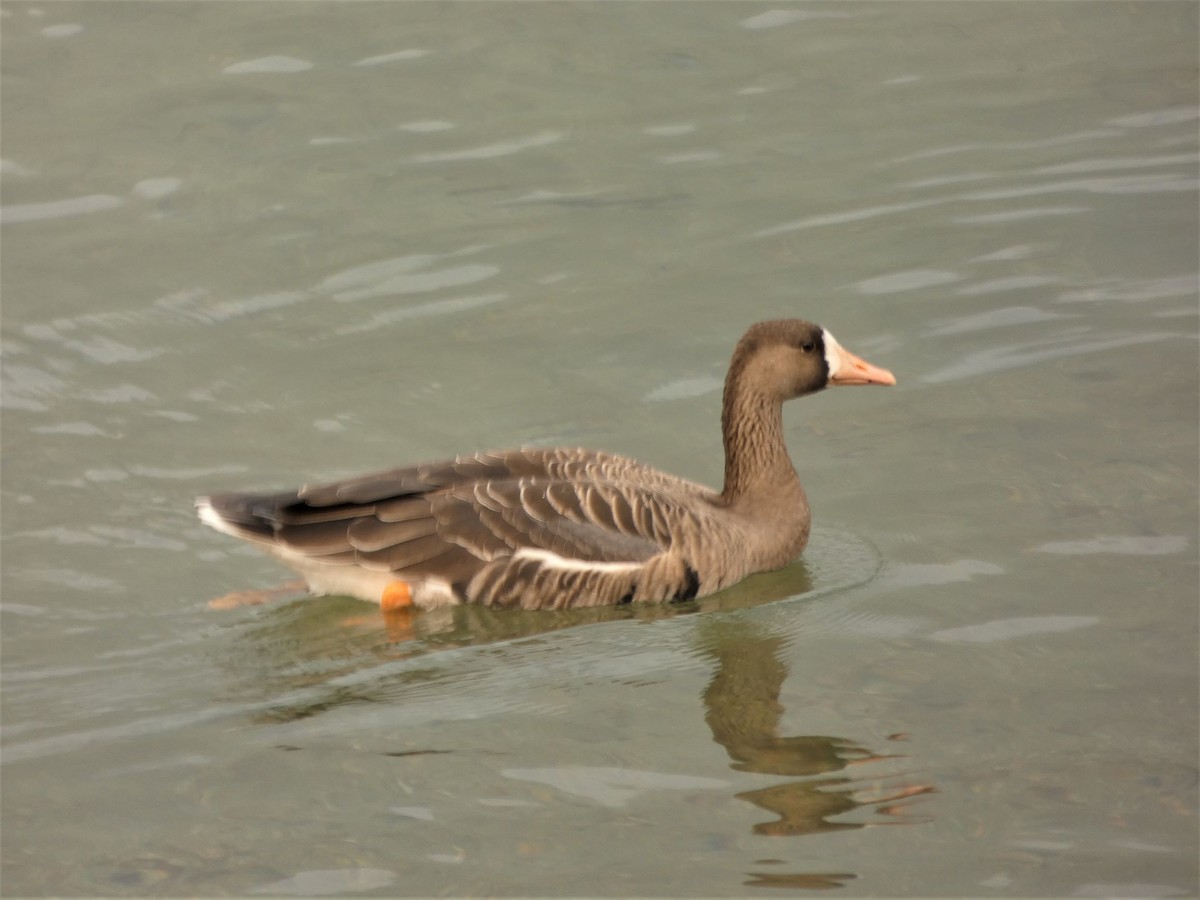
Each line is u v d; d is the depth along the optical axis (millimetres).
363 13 24906
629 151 21562
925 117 22156
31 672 13172
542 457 14594
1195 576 13750
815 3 25141
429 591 13969
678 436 16609
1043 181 20750
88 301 18875
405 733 12258
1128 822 10828
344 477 15875
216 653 13461
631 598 14156
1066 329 17906
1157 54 23359
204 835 11039
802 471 16109
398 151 21578
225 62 23484
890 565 14438
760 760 11727
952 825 10891
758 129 21953
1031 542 14500
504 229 20156
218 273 19422
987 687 12492
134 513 15500
